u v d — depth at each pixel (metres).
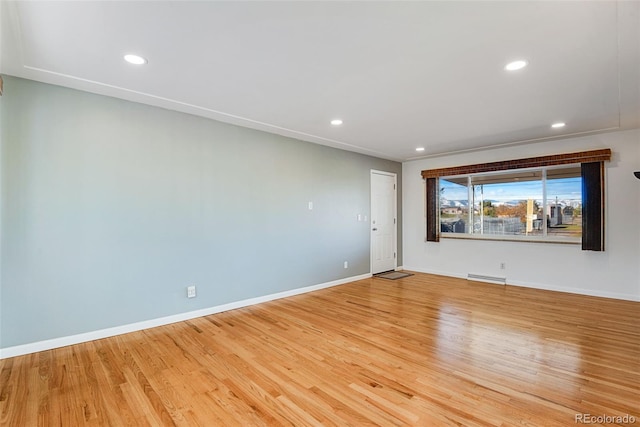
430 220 6.23
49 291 2.77
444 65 2.43
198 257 3.68
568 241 4.75
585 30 1.95
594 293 4.52
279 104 3.28
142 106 3.27
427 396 2.07
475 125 4.02
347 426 1.78
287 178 4.62
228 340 2.99
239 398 2.05
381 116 3.66
